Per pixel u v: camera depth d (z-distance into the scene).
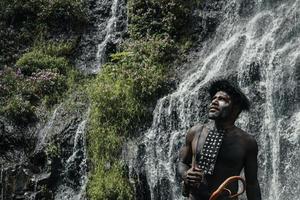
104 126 15.90
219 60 16.70
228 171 5.86
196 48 17.92
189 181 5.84
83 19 20.25
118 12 19.80
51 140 16.38
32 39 20.16
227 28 17.91
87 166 15.70
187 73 16.92
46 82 18.25
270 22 16.95
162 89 16.56
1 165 16.11
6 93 18.08
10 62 19.59
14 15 20.69
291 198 13.96
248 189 6.06
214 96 6.03
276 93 15.22
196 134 6.04
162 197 14.98
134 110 16.05
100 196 14.87
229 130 5.97
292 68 15.27
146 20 18.78
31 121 17.36
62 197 15.63
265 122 15.02
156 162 15.26
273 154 14.59
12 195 15.71
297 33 16.22
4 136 16.73
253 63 15.86
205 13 18.58
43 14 20.36
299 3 16.77
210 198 5.72
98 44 19.56
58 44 19.75
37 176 15.97
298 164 14.09
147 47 17.80
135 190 14.96
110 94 16.30
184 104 15.74
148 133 15.73
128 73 16.86
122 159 15.31
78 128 16.33
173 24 18.48
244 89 15.75
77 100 17.45
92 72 18.70
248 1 17.91
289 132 14.54
